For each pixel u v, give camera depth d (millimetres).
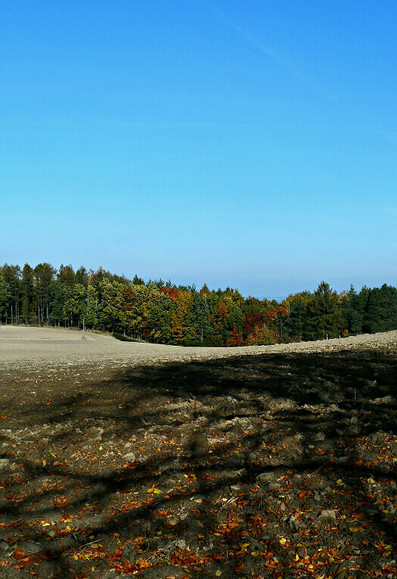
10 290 100188
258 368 14609
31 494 6676
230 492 6109
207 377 13906
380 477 6043
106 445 8586
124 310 92562
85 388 13898
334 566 4461
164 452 8031
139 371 16516
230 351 27312
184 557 4824
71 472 7453
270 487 6090
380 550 4625
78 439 9062
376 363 13586
